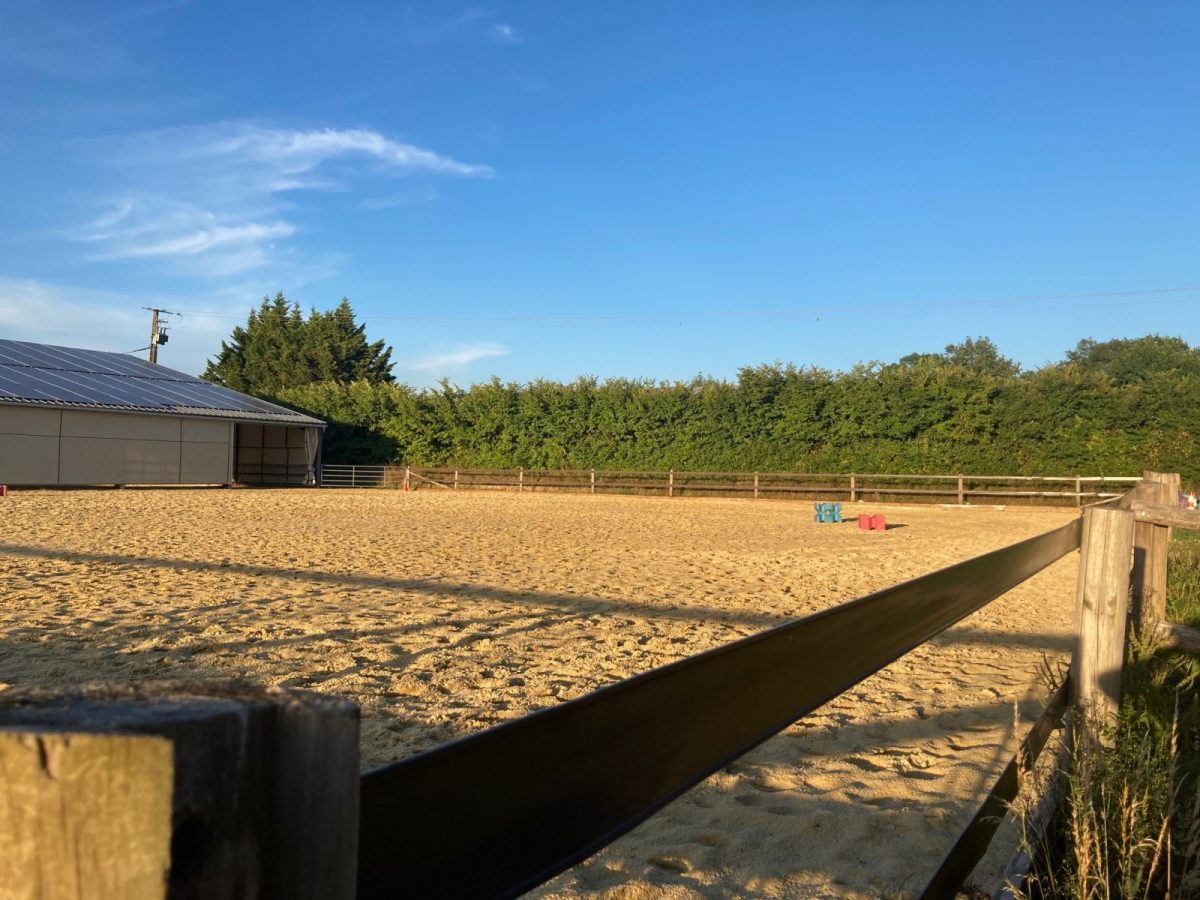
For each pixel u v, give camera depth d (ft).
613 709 3.58
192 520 49.11
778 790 12.09
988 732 14.57
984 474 84.33
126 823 1.76
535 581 28.60
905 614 6.89
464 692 15.78
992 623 24.17
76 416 84.53
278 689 2.13
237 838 1.90
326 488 101.81
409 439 111.45
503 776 2.98
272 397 120.37
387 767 2.48
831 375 91.97
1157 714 12.96
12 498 65.77
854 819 11.08
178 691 2.07
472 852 2.83
